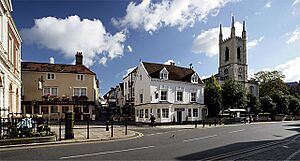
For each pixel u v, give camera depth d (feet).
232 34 288.71
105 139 54.85
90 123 120.78
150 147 44.14
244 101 170.71
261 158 34.94
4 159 32.58
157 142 51.72
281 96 209.87
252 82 274.36
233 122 143.23
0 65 64.08
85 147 43.32
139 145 46.70
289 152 40.11
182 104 135.23
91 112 147.95
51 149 40.57
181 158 34.37
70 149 40.78
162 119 126.31
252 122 159.22
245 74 285.84
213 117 147.84
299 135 69.41
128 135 63.46
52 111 140.05
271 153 39.09
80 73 149.38
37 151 38.52
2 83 67.97
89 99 149.38
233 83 173.47
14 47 90.22
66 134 52.37
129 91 181.06
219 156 36.17
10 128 46.03
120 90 225.76
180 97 137.59
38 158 33.24
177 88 136.77
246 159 34.14
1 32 68.74
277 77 264.31
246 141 54.85
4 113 62.95
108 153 37.37
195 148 43.60
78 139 51.75
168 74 137.59
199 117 141.18
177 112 133.08
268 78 269.23
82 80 149.59
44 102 137.80
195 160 33.19
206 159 33.91
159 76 133.18
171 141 53.72
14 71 89.10
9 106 79.77
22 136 46.16
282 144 50.31
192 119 137.90
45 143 45.68
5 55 69.97
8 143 42.83
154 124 110.01
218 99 153.89
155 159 33.47
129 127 99.81
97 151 39.06
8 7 75.00
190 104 137.59
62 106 142.20
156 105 126.31
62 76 145.48
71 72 147.54
